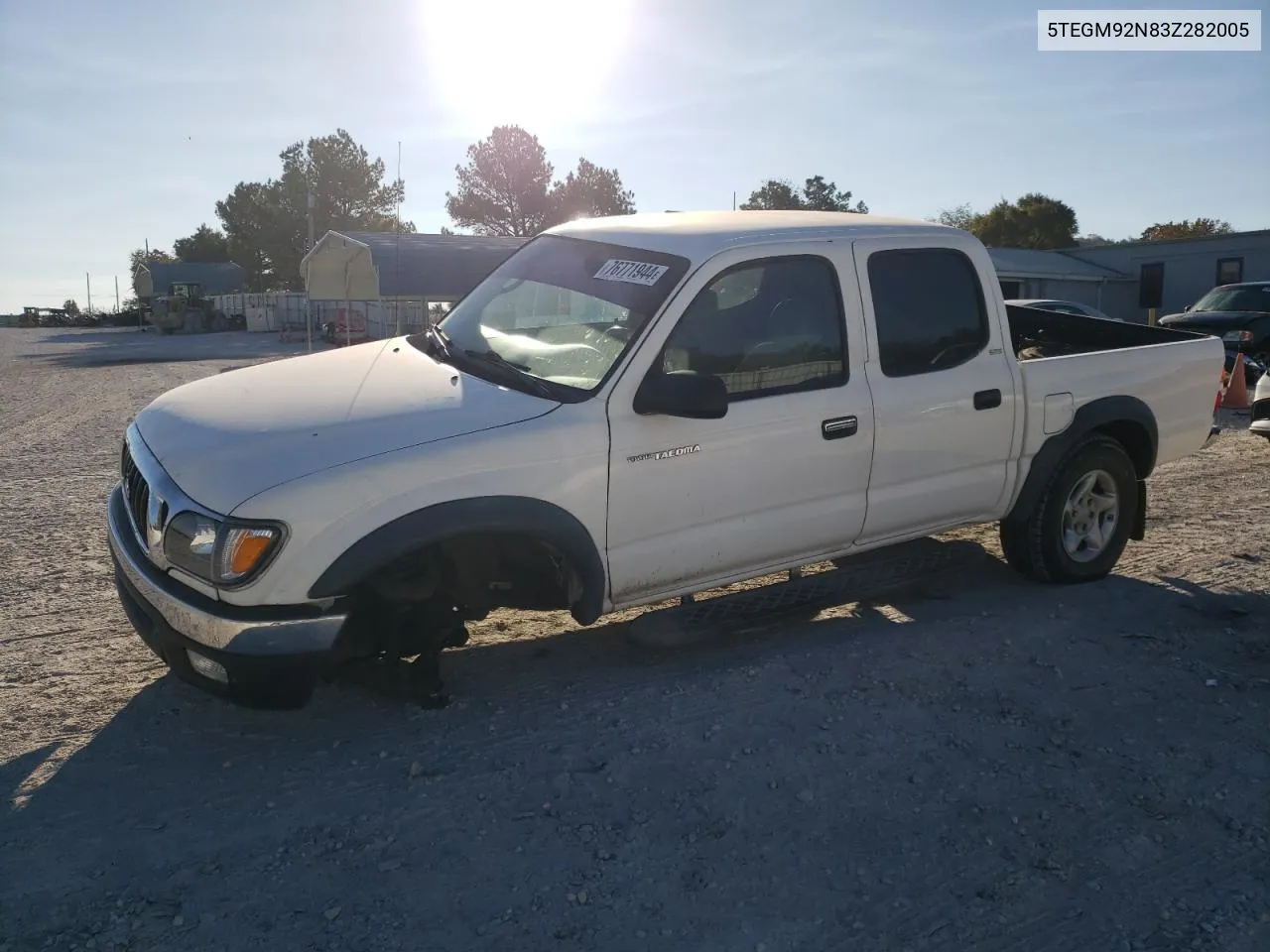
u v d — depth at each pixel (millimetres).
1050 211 54094
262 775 3607
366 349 4770
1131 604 5316
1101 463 5465
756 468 4316
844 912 2922
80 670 4477
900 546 5465
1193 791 3557
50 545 6504
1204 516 7094
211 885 3002
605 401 3959
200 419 3875
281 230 76562
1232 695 4270
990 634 4918
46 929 2789
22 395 17922
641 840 3248
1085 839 3281
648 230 4582
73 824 3297
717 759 3740
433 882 3029
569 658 4621
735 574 4477
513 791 3514
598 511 3945
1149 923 2891
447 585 3939
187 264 66812
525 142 70062
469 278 28094
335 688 4266
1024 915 2918
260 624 3393
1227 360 15836
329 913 2877
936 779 3619
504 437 3732
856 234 4688
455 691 4277
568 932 2818
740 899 2969
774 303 4402
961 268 4984
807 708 4133
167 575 3596
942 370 4863
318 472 3455
